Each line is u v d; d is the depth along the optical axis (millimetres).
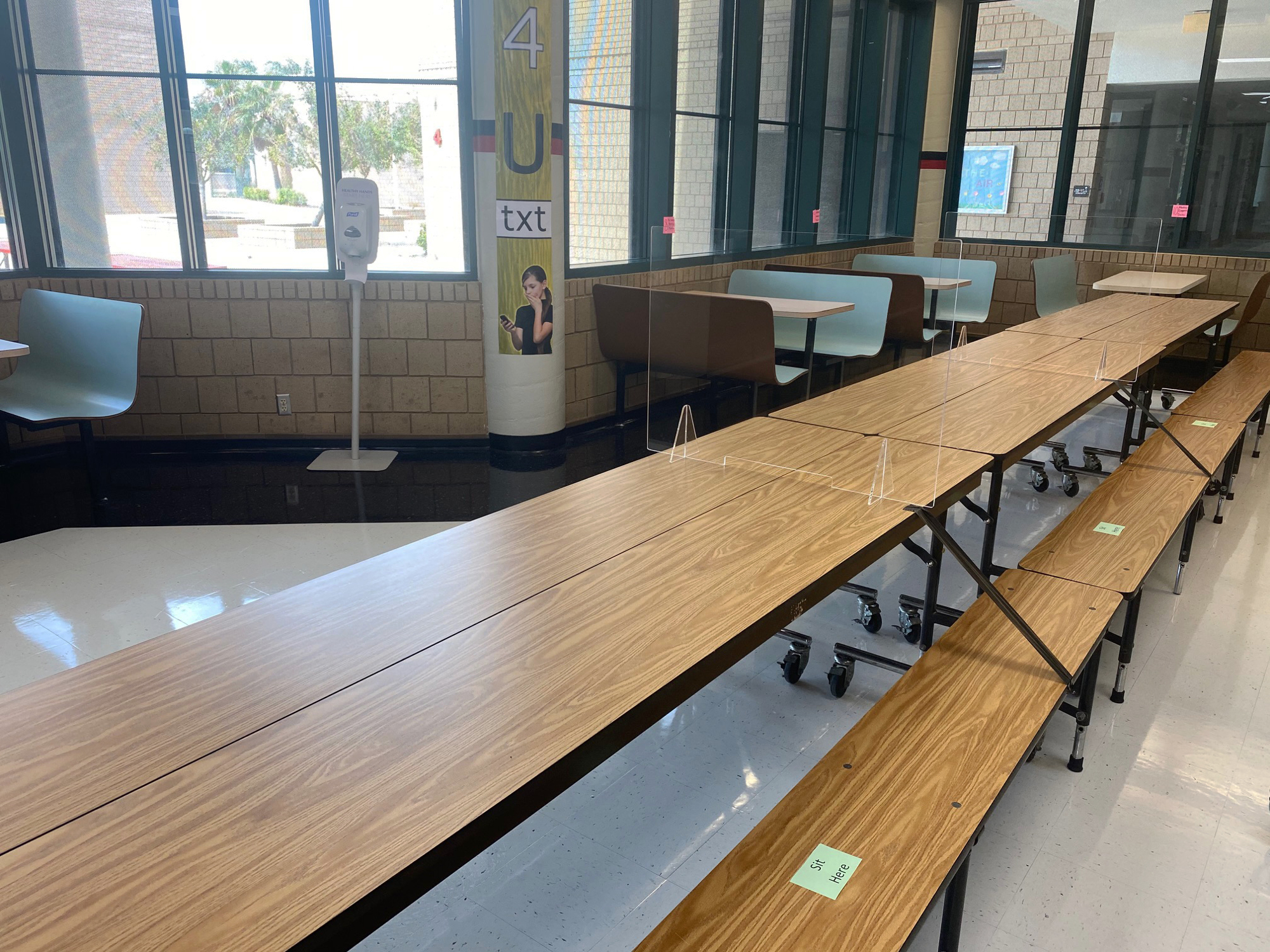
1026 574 2533
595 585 1728
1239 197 6945
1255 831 2119
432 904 1894
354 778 1146
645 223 5996
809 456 2455
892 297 2449
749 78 6113
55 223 4855
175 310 4922
